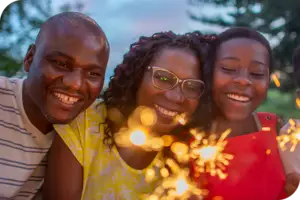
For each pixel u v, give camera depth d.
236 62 0.87
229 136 0.92
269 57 0.91
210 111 0.91
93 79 0.72
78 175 0.80
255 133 0.89
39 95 0.72
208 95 0.89
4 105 0.78
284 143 0.88
